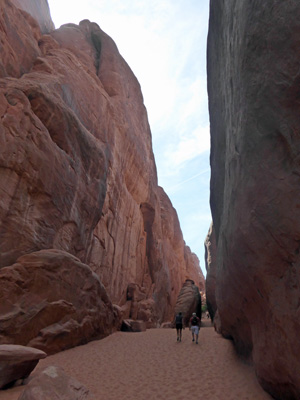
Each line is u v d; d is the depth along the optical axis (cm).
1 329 841
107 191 2008
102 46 2964
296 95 455
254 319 671
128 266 2311
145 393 642
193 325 1209
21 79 1386
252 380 674
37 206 1184
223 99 1005
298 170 456
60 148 1433
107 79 2648
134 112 2912
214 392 634
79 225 1510
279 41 480
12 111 1148
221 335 1317
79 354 991
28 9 2197
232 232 686
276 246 504
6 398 509
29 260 1027
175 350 1065
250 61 572
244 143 600
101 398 606
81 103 1836
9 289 915
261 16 530
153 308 2403
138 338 1353
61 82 1633
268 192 517
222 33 970
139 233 2711
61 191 1346
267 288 544
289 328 467
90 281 1280
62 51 2047
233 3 730
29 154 1158
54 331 991
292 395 495
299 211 448
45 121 1364
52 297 1041
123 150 2409
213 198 1371
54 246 1268
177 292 4028
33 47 1747
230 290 809
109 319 1434
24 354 580
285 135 481
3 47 1410
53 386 529
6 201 1045
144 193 2911
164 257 3362
